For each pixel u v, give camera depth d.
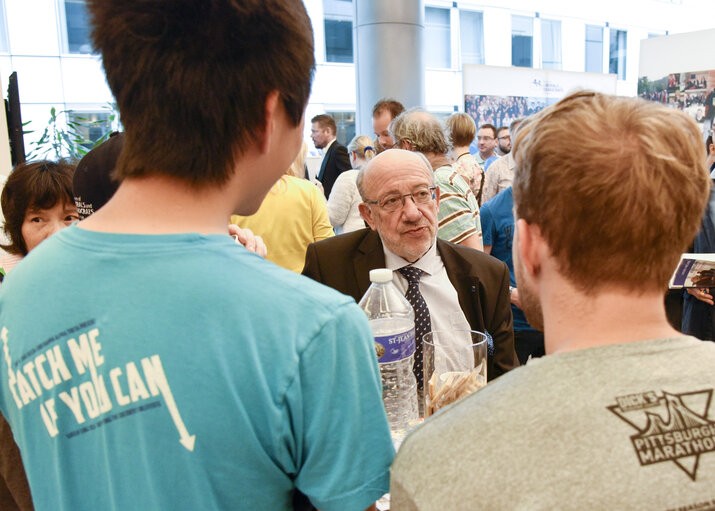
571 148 0.46
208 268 0.48
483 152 5.82
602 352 0.46
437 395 0.99
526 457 0.42
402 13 5.90
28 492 0.76
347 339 0.49
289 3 0.50
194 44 0.46
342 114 8.30
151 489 0.47
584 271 0.46
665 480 0.40
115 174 0.53
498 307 1.49
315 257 1.55
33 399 0.52
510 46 9.29
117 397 0.47
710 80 4.32
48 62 6.57
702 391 0.43
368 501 0.51
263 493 0.49
